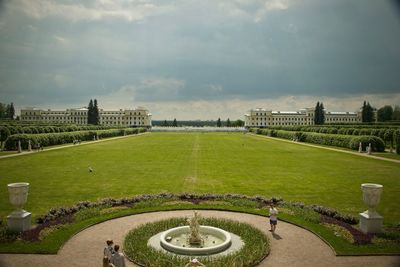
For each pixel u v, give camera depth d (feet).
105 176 134.21
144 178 130.00
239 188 113.39
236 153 224.53
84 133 357.61
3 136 267.39
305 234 70.95
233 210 87.30
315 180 127.54
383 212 86.58
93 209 85.40
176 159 188.65
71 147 269.64
